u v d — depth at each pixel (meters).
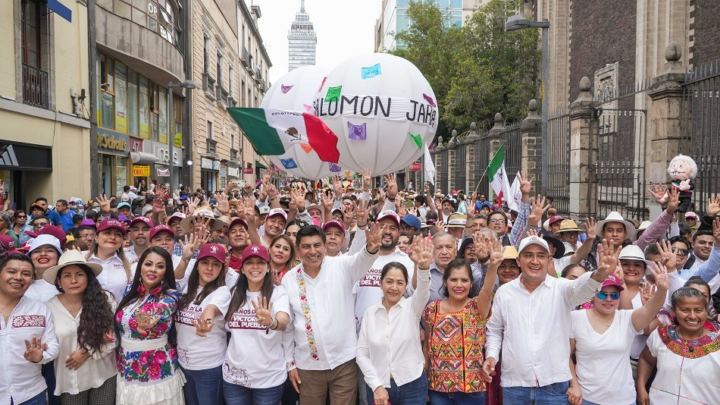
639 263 4.78
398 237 5.44
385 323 4.39
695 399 3.91
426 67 32.62
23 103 13.62
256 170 60.09
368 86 8.68
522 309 4.21
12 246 6.15
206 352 4.43
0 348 3.95
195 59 32.22
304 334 4.45
